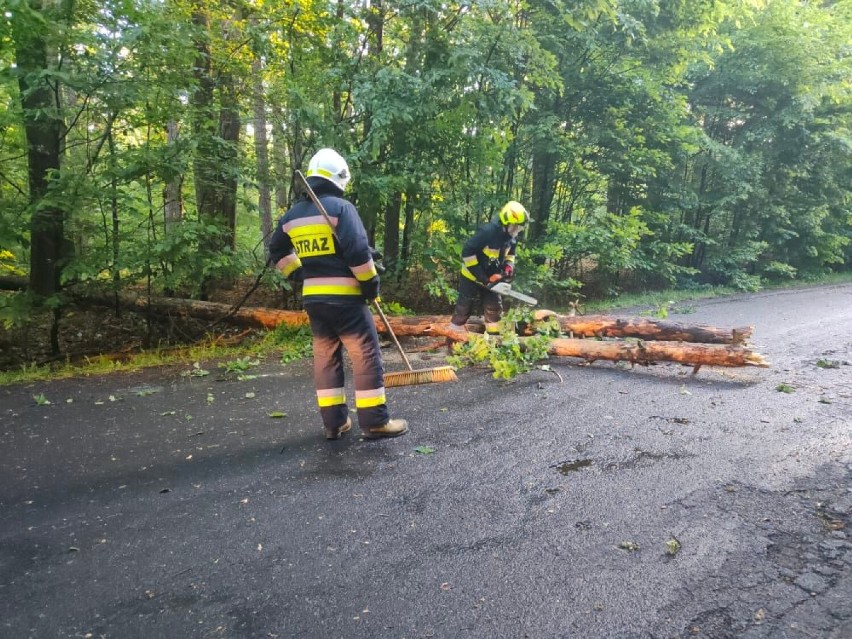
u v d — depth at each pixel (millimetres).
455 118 7828
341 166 3627
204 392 4992
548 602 2119
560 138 9383
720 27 12070
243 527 2713
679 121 10977
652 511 2770
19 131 6520
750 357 4926
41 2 5926
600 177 10406
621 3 9258
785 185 13602
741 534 2547
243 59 8164
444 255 8461
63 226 6727
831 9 13555
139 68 6379
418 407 4434
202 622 2059
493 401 4547
